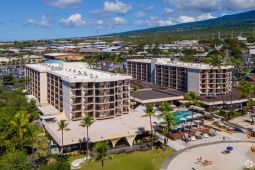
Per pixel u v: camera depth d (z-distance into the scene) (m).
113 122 150.50
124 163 117.75
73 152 127.25
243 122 168.25
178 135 142.88
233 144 136.12
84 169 112.88
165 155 124.62
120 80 159.75
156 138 141.62
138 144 136.88
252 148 128.75
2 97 189.25
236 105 194.88
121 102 161.12
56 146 128.38
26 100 189.50
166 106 138.38
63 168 103.75
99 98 154.50
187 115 165.88
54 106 183.50
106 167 114.50
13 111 153.38
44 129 150.75
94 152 125.31
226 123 166.62
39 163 116.19
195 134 145.62
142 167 114.25
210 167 113.12
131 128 140.62
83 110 154.00
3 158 103.62
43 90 198.00
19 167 98.31
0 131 120.62
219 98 199.88
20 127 113.06
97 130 137.75
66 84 156.25
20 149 116.00
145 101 192.62
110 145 132.88
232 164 115.62
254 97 199.12
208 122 168.75
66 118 156.62
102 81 153.62
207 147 132.75
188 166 114.19
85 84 152.62
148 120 153.88
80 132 135.00
